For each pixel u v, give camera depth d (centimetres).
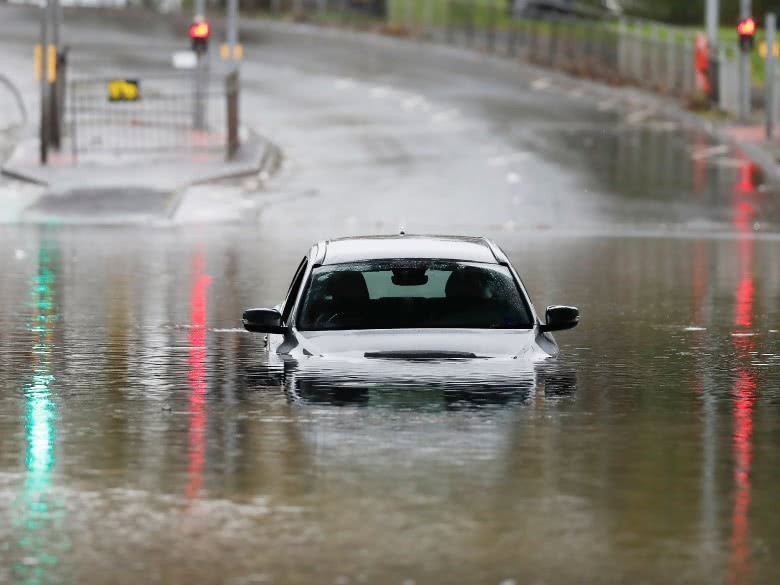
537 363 3020
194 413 2839
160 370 3409
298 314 3123
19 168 10025
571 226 7894
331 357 2994
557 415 2792
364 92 14250
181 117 12794
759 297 5044
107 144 11381
